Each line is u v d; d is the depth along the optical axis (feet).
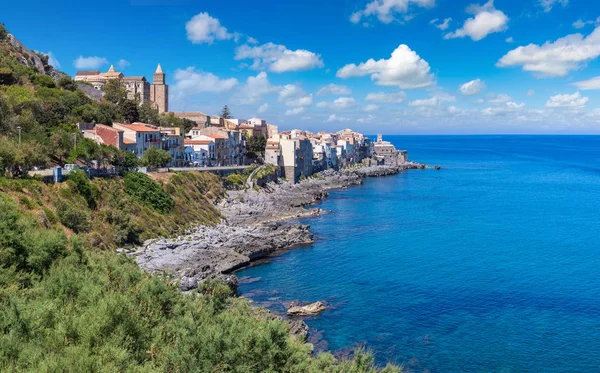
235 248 295.89
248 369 86.38
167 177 382.63
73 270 133.49
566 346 179.83
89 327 90.74
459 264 287.69
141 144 440.45
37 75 513.86
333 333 191.31
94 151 336.90
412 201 549.54
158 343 94.73
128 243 273.54
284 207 466.29
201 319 110.32
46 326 97.86
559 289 240.53
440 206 512.63
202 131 627.87
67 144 337.52
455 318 205.67
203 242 299.17
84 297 111.86
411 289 241.96
